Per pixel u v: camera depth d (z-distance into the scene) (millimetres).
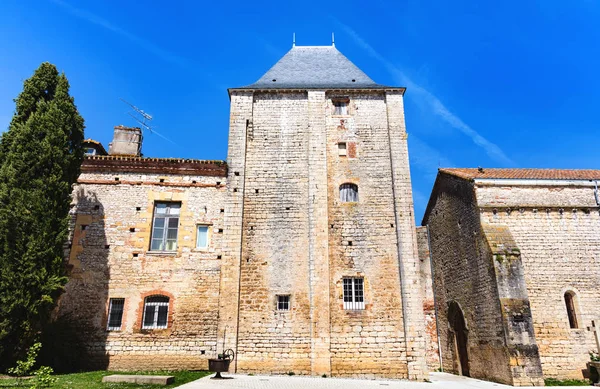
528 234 17672
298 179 17734
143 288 15945
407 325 15641
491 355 16344
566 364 16094
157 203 17219
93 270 16016
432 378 17469
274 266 16438
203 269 16328
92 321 15438
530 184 18422
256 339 15539
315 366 15094
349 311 15906
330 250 16703
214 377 13234
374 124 18734
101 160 17281
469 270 18547
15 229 13414
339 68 21453
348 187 17875
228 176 17578
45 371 9773
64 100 15672
